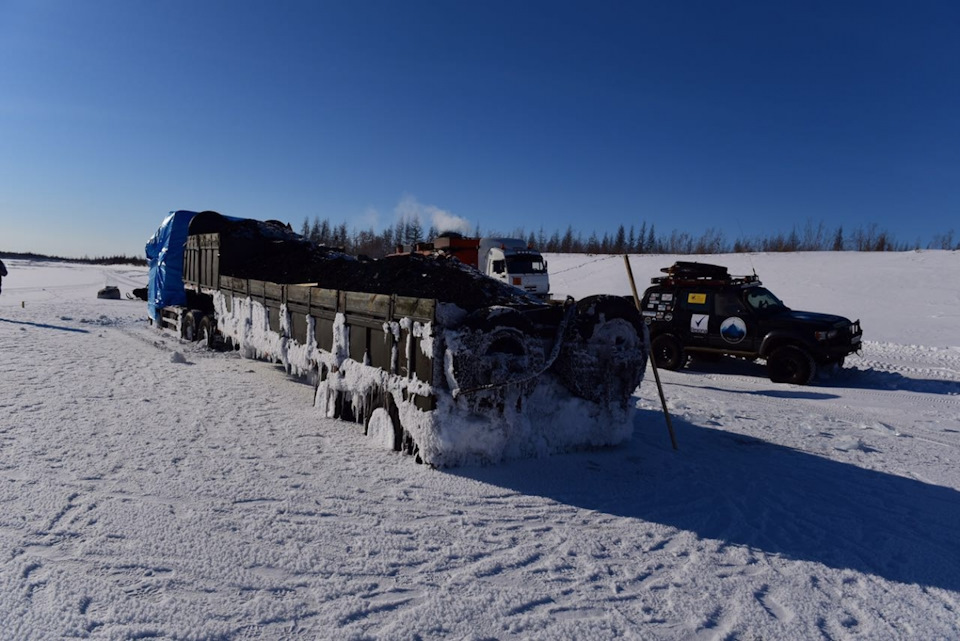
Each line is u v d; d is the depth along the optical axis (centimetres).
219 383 888
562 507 474
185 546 376
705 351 1248
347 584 343
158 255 1516
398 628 303
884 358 1430
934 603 355
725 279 1296
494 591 344
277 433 632
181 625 295
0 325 1480
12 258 9306
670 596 350
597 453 607
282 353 847
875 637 318
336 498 465
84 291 3006
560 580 362
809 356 1119
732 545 423
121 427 629
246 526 409
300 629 298
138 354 1134
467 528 426
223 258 1186
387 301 590
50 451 538
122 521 406
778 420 820
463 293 673
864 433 767
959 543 442
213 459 540
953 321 1859
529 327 546
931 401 991
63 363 995
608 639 305
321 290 729
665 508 484
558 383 596
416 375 549
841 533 452
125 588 325
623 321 609
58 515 410
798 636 316
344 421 688
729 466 600
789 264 3244
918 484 573
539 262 2416
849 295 2386
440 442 522
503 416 543
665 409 648
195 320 1275
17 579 328
